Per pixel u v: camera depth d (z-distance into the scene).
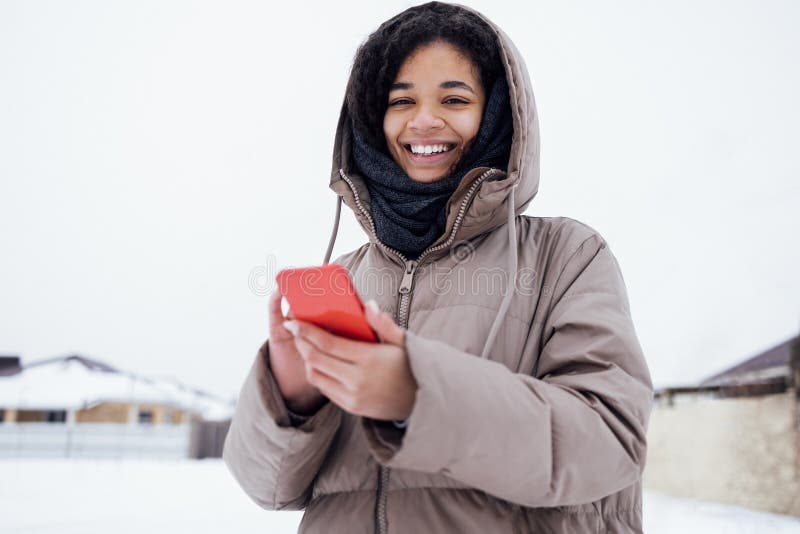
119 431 15.41
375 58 0.89
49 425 15.54
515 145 0.77
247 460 0.65
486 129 0.83
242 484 0.69
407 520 0.60
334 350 0.47
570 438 0.51
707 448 6.84
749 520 5.55
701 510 6.09
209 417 18.78
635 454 0.56
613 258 0.74
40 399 16.50
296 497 0.68
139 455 15.18
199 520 5.51
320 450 0.63
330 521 0.65
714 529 5.24
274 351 0.58
